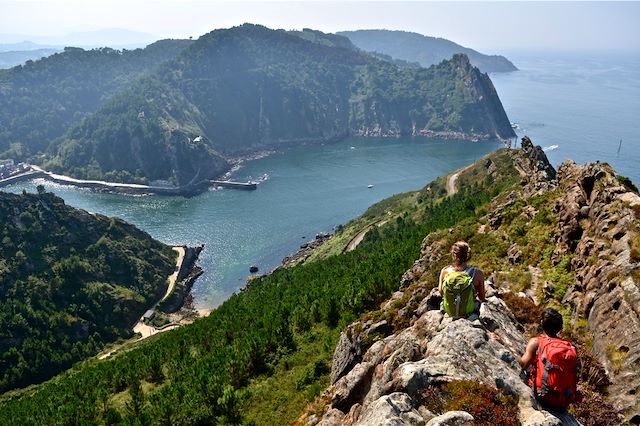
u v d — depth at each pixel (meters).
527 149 149.00
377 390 17.98
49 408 66.25
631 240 25.66
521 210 49.16
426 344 17.92
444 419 12.53
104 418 58.22
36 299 153.38
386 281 60.56
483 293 17.59
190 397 50.78
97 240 194.88
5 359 129.25
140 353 86.94
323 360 50.28
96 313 159.88
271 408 45.06
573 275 30.28
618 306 22.06
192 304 172.25
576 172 45.41
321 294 74.88
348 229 197.00
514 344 16.58
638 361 18.36
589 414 16.64
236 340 68.25
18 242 175.00
